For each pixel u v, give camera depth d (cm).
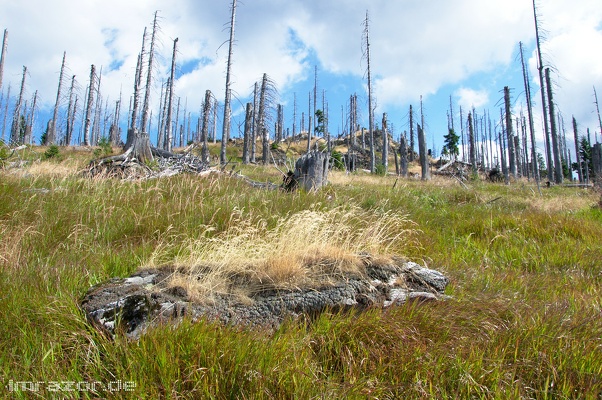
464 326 280
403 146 2914
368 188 1162
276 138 5641
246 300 279
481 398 208
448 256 514
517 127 4084
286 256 323
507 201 1152
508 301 333
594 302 353
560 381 228
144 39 2905
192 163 1163
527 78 2770
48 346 223
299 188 920
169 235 492
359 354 239
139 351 213
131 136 1055
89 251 411
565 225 677
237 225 508
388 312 283
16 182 641
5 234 420
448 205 1018
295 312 281
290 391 200
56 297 269
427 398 205
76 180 708
